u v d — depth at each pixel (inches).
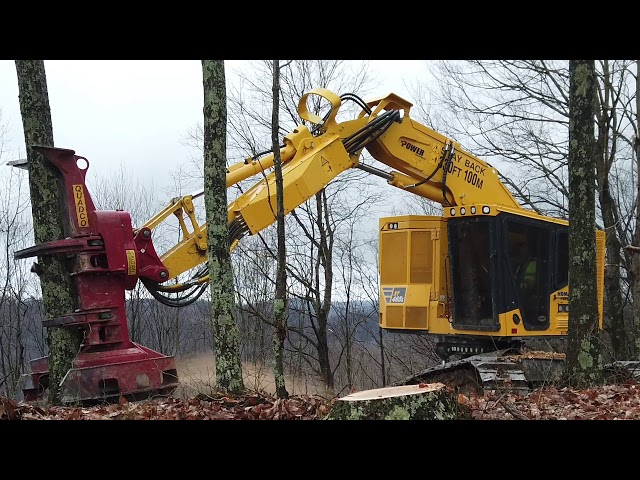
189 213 378.3
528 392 363.3
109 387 321.7
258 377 430.3
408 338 842.2
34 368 373.4
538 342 629.0
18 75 349.7
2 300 861.2
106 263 339.9
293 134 414.9
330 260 703.7
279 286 325.7
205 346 949.8
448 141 469.4
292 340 848.9
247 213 377.4
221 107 322.3
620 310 680.4
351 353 778.2
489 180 490.3
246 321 863.7
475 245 443.5
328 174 408.2
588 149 346.3
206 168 321.4
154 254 357.7
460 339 458.9
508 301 433.4
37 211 344.5
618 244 687.7
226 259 321.1
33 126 347.9
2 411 255.4
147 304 1030.4
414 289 470.6
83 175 343.6
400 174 461.4
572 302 352.2
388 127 438.9
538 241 449.1
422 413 207.9
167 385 333.1
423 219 477.4
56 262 339.3
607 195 684.7
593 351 347.9
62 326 335.0
